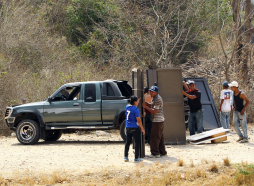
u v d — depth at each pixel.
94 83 14.15
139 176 8.48
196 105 13.82
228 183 7.92
